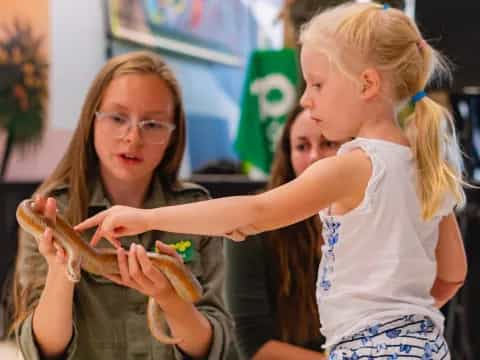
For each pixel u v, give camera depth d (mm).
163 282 1326
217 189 2781
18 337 1441
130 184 1587
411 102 1343
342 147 1320
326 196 1223
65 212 1524
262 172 2846
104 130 1500
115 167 1504
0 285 2549
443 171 1284
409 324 1252
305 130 1876
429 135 1295
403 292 1256
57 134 3600
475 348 2773
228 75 4777
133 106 1493
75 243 1253
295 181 1236
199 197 1658
